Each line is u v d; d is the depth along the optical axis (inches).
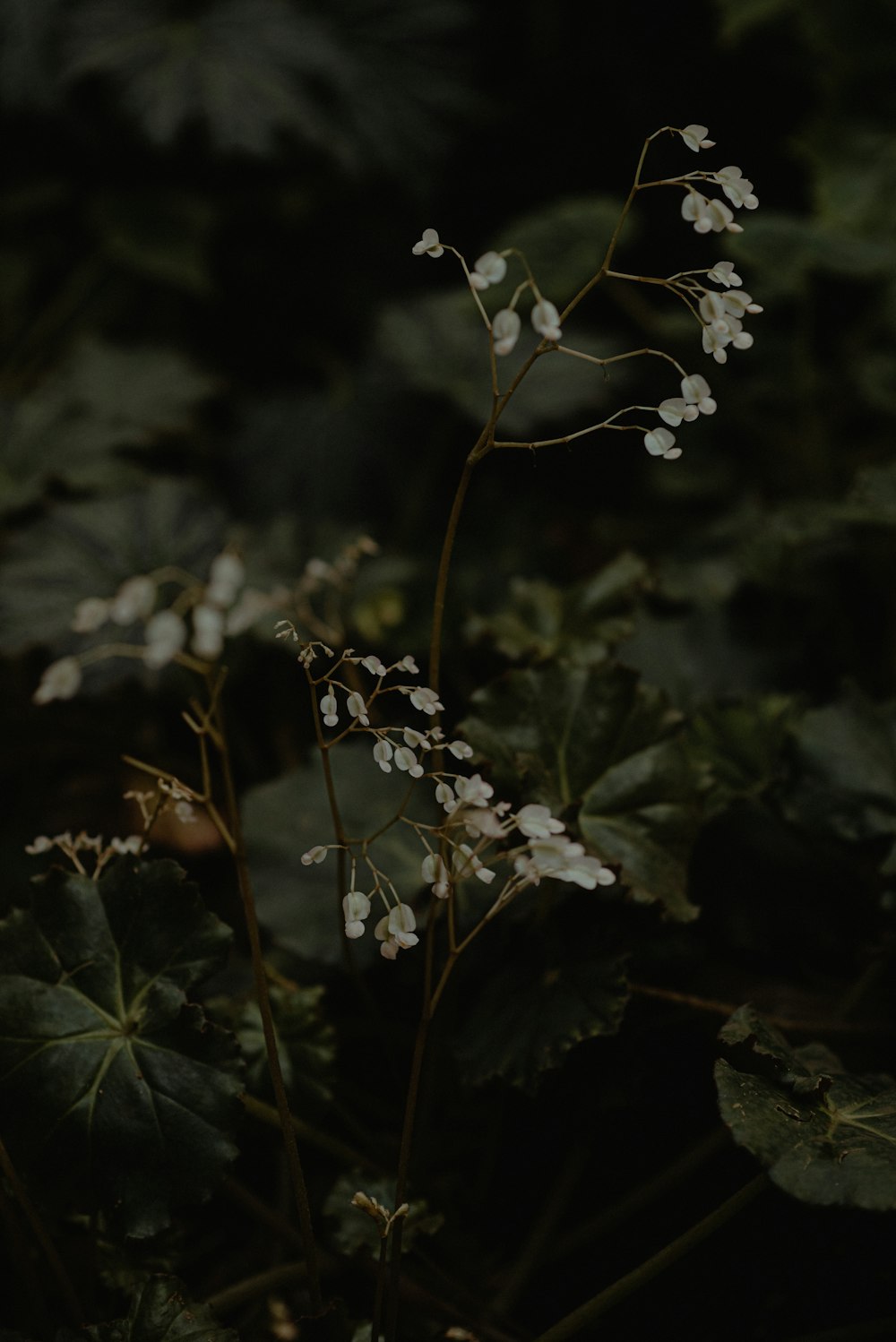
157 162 131.6
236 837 52.1
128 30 118.0
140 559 74.4
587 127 139.2
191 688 70.9
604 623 69.4
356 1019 69.4
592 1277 65.1
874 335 119.3
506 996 61.1
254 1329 61.2
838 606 93.9
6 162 131.8
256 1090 60.1
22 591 72.7
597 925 61.3
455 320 101.3
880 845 64.9
